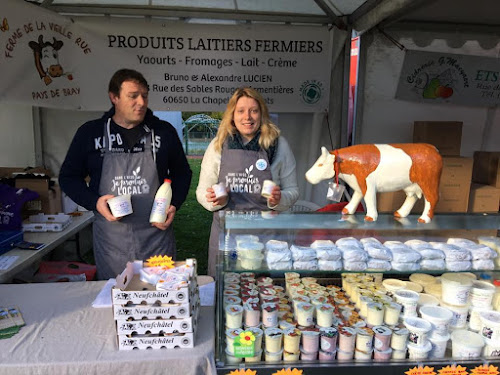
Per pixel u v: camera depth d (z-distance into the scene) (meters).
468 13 3.69
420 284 1.78
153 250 2.41
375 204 1.67
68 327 1.57
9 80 3.16
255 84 4.12
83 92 3.85
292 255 1.56
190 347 1.43
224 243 1.64
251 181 2.32
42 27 3.40
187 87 4.05
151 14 3.86
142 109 2.22
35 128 4.25
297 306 1.56
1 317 1.63
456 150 3.92
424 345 1.50
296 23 4.17
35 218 3.35
